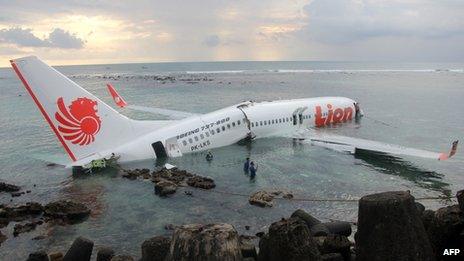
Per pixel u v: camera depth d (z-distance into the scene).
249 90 104.94
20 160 36.66
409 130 49.12
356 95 90.19
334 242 15.14
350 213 23.98
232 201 25.98
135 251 19.52
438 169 33.41
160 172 30.98
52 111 29.55
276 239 11.92
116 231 21.67
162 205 25.31
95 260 18.39
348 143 38.78
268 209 24.64
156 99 86.31
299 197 26.70
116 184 29.06
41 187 28.89
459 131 48.84
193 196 26.81
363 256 12.19
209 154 35.25
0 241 20.41
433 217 14.52
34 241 20.50
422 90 101.00
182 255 9.94
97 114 31.72
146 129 35.22
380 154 37.72
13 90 118.62
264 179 30.44
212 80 146.00
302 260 11.71
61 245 20.09
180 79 153.75
